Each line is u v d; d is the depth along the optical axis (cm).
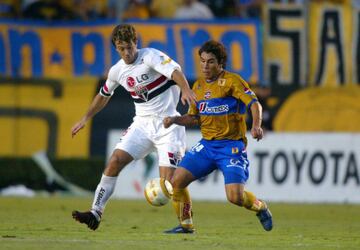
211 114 3183
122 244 2858
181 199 3356
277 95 7544
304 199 6662
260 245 2953
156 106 3434
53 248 2689
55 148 7531
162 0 7819
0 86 7606
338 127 7425
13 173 7412
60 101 7625
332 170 6669
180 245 2845
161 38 7731
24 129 7556
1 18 7744
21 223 3994
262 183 6744
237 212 5316
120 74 3459
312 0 7650
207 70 3167
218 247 2808
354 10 7619
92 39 7750
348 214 5275
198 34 7719
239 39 7681
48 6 7819
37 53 7725
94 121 7481
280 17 7662
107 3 7819
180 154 3447
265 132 7000
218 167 3212
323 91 7525
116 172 3366
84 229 3653
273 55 7638
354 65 7575
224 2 7794
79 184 7388
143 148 3434
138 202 6366
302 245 2994
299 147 6719
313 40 7619
